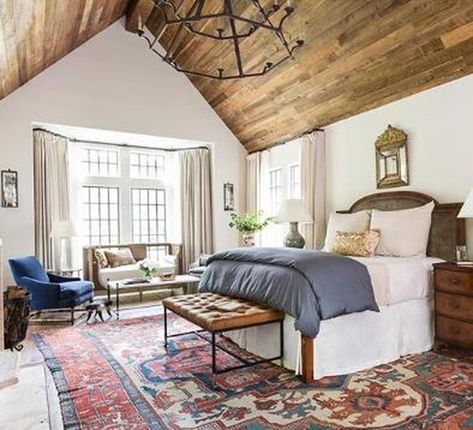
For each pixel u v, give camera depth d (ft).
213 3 14.32
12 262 14.12
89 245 20.79
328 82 14.80
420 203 12.89
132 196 22.48
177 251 22.03
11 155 16.46
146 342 11.78
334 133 16.70
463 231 11.71
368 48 12.51
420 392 8.07
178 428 6.81
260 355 10.48
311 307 8.58
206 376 9.10
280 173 20.24
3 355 10.13
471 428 6.64
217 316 8.91
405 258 11.64
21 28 11.37
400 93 13.50
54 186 18.57
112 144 21.58
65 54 17.39
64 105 17.46
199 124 20.89
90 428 6.85
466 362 9.78
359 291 9.27
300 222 15.98
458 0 9.80
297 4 12.47
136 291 19.17
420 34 11.18
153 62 19.53
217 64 17.66
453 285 10.02
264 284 9.82
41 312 15.56
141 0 16.61
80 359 10.36
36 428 6.97
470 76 11.60
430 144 12.77
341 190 16.37
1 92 15.47
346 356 9.37
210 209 22.18
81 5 13.71
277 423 6.94
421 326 10.81
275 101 17.60
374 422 6.91
